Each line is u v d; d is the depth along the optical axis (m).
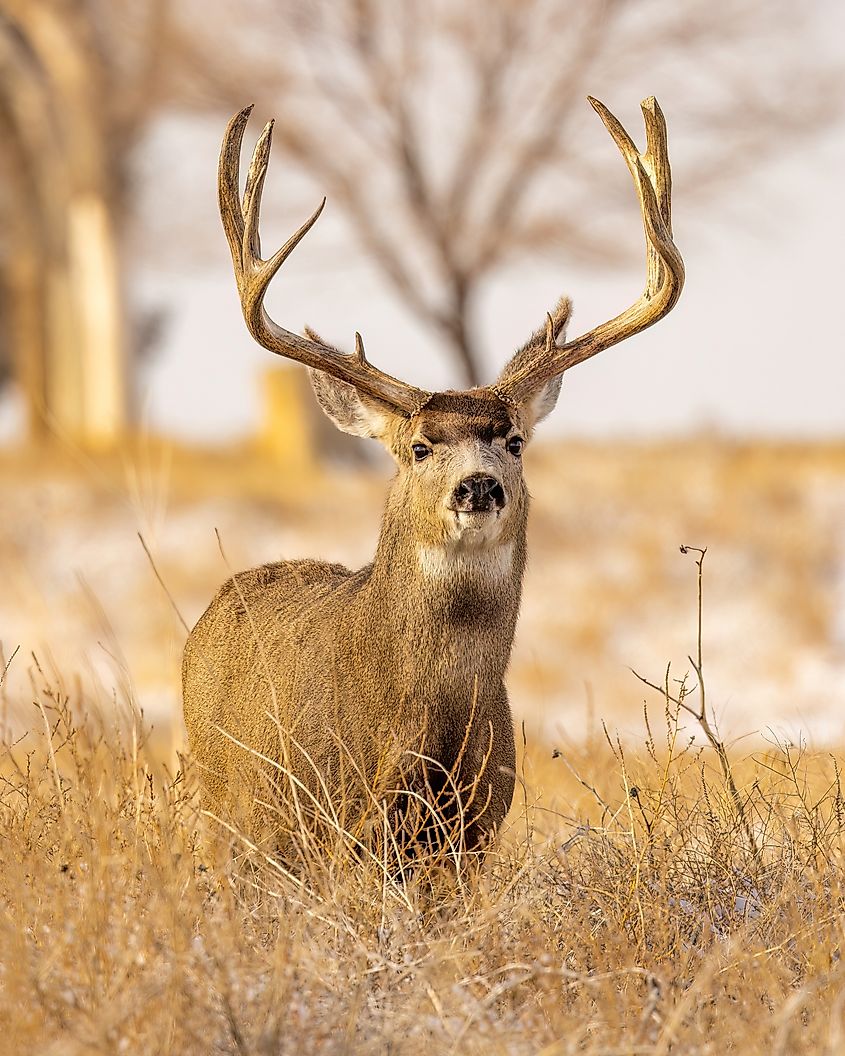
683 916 18.77
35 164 119.62
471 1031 15.59
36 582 65.50
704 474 81.38
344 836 19.33
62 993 15.73
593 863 19.58
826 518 74.25
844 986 16.31
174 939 15.95
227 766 22.23
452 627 20.42
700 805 20.83
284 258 21.47
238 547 73.25
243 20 101.88
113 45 109.81
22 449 88.88
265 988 15.88
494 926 17.77
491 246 101.06
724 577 67.62
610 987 16.59
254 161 21.66
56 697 24.95
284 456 92.69
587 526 74.12
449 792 20.36
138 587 68.75
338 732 20.44
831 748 25.97
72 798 19.39
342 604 21.66
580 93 101.62
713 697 54.00
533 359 23.02
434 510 20.36
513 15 100.62
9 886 17.64
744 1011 16.36
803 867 19.45
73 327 121.19
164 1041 14.95
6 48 115.38
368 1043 15.28
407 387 22.03
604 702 52.53
